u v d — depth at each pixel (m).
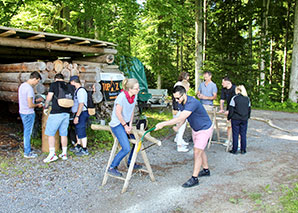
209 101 6.99
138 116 9.49
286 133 8.16
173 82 26.14
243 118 5.75
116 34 10.09
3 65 7.74
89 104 5.79
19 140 6.62
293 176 4.52
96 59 8.62
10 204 3.62
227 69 16.38
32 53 9.25
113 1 10.04
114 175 4.18
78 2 10.83
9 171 4.75
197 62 17.16
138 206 3.57
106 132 7.34
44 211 3.45
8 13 11.59
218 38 16.61
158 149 6.38
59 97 5.09
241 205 3.53
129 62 10.73
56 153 5.76
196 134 4.18
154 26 19.56
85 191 4.05
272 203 3.54
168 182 4.38
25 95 5.30
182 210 3.45
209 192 3.96
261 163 5.27
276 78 22.91
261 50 17.53
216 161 5.44
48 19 12.39
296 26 15.49
